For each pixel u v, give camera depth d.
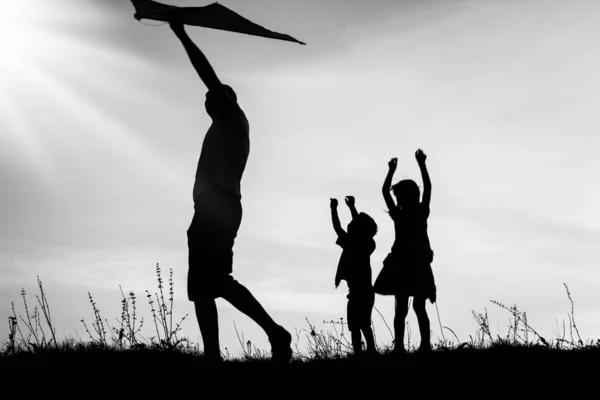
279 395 5.85
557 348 7.67
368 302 9.84
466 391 6.12
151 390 5.82
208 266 6.27
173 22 6.23
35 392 5.77
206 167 6.39
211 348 6.23
